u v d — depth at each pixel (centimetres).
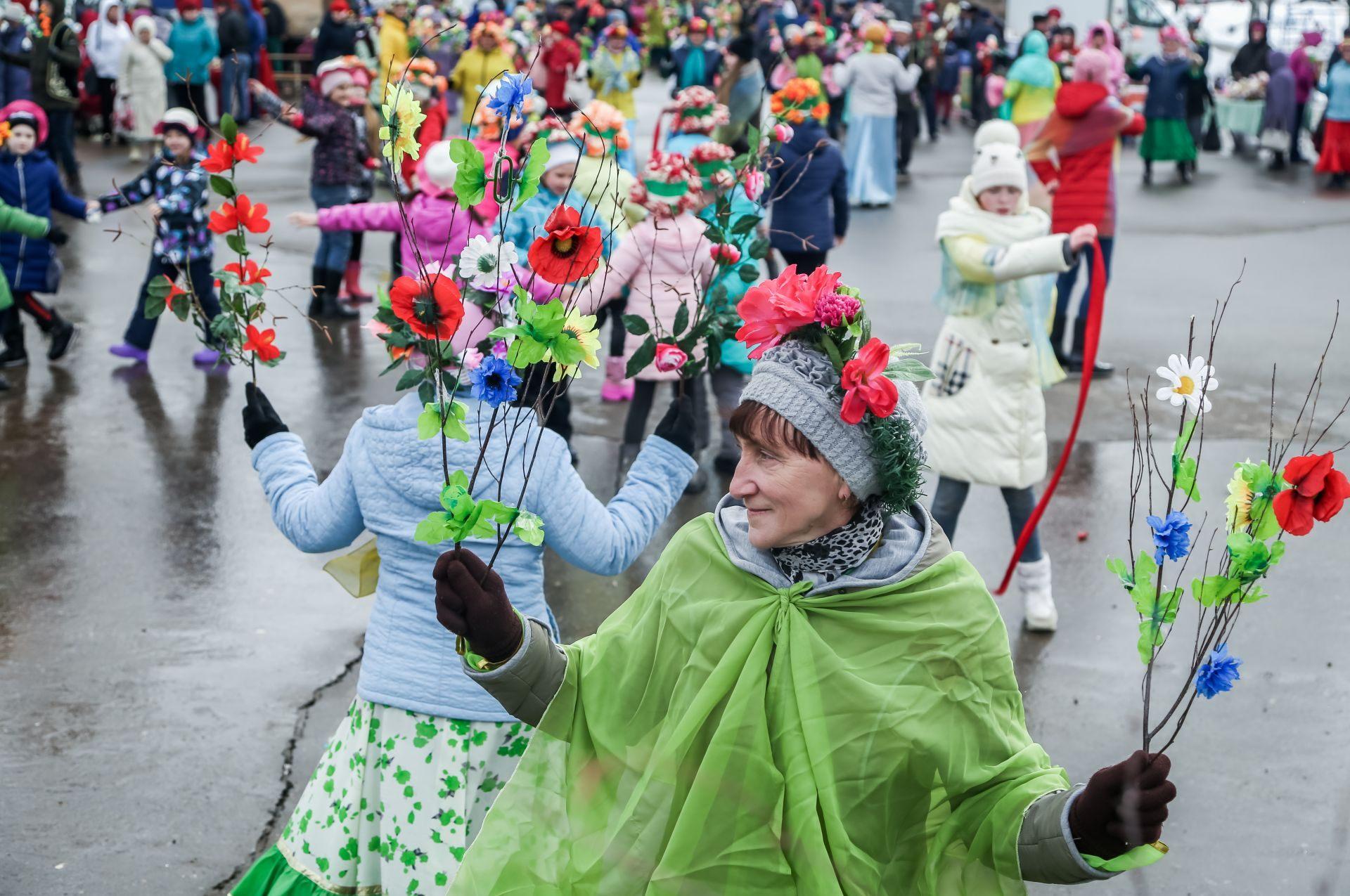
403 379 229
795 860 215
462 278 235
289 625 554
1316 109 2153
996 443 539
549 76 1586
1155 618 195
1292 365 943
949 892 217
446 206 693
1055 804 202
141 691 496
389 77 241
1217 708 496
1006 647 224
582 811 234
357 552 329
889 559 222
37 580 591
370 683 304
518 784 237
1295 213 1586
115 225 1359
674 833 219
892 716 213
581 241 216
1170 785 192
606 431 802
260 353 332
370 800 304
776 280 221
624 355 664
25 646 530
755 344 223
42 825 412
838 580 222
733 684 220
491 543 304
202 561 616
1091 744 473
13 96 1533
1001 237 530
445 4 2030
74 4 1972
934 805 218
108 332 991
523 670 229
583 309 635
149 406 833
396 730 302
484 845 234
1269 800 438
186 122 879
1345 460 755
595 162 682
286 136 1956
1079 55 927
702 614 227
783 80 1179
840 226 962
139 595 579
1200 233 1454
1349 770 454
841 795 213
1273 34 2861
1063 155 933
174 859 399
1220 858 407
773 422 214
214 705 488
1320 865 403
